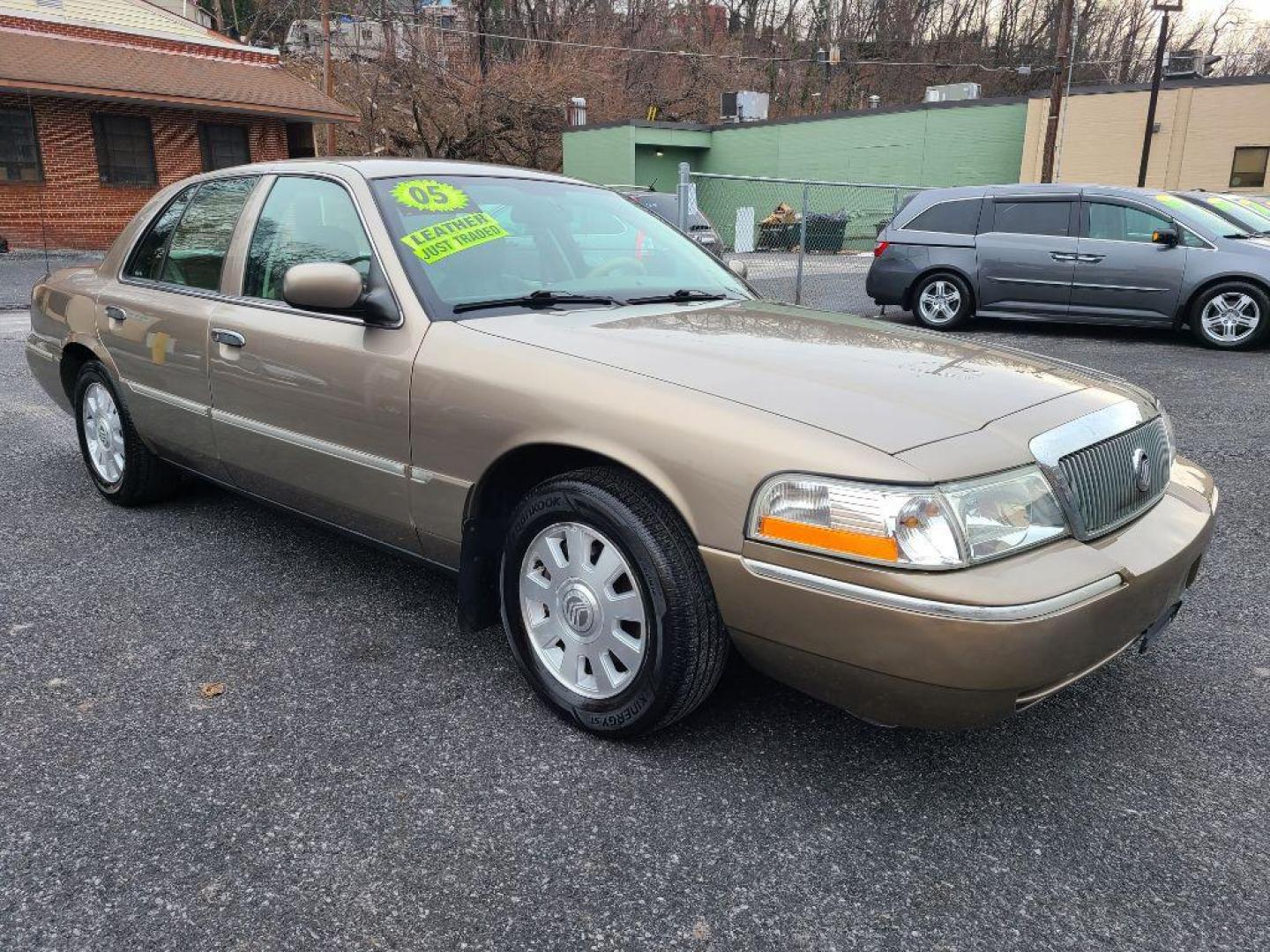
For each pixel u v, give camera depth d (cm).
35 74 1977
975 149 3008
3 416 629
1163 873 214
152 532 415
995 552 210
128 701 277
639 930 194
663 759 253
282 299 334
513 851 217
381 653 309
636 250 362
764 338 279
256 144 2425
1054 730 272
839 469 209
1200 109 2681
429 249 304
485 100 3569
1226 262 928
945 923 198
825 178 3244
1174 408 684
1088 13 5275
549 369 256
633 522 236
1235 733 271
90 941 188
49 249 2077
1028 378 261
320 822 225
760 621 221
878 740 264
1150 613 235
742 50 5144
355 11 3888
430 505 283
